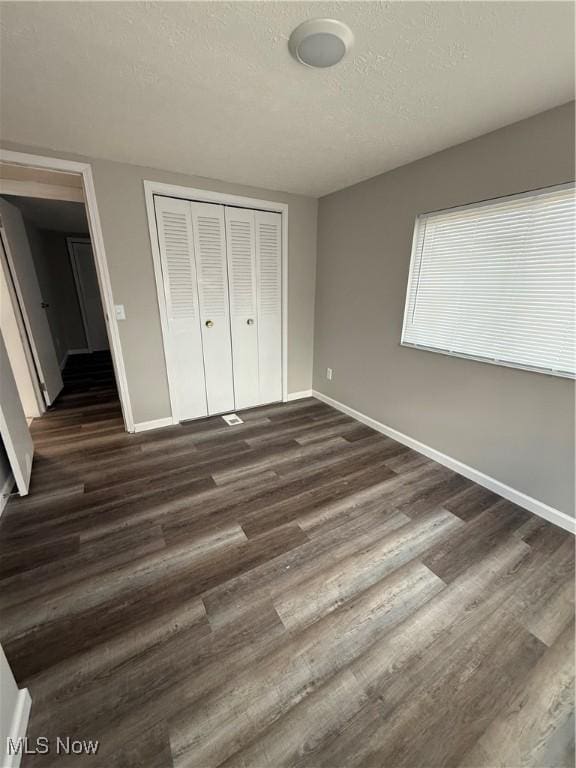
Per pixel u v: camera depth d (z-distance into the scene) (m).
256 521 1.82
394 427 2.77
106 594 1.38
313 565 1.54
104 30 1.08
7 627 1.24
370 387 2.95
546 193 1.61
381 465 2.38
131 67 1.27
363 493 2.07
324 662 1.14
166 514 1.87
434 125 1.72
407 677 1.10
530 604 1.36
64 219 4.32
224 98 1.48
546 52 1.17
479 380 2.06
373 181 2.56
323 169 2.39
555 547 1.65
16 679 1.07
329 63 1.23
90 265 5.78
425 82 1.36
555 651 1.18
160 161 2.25
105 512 1.88
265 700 1.04
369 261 2.73
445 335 2.22
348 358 3.16
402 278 2.46
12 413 2.07
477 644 1.21
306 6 0.99
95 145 1.99
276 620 1.28
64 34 1.10
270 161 2.24
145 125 1.74
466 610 1.33
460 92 1.43
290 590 1.41
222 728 0.97
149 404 2.86
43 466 2.33
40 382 3.32
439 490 2.10
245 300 3.10
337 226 3.01
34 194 2.70
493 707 1.03
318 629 1.25
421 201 2.22
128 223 2.40
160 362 2.81
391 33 1.09
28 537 1.69
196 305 2.86
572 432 1.67
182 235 2.63
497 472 2.05
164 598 1.37
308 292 3.45
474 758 0.92
